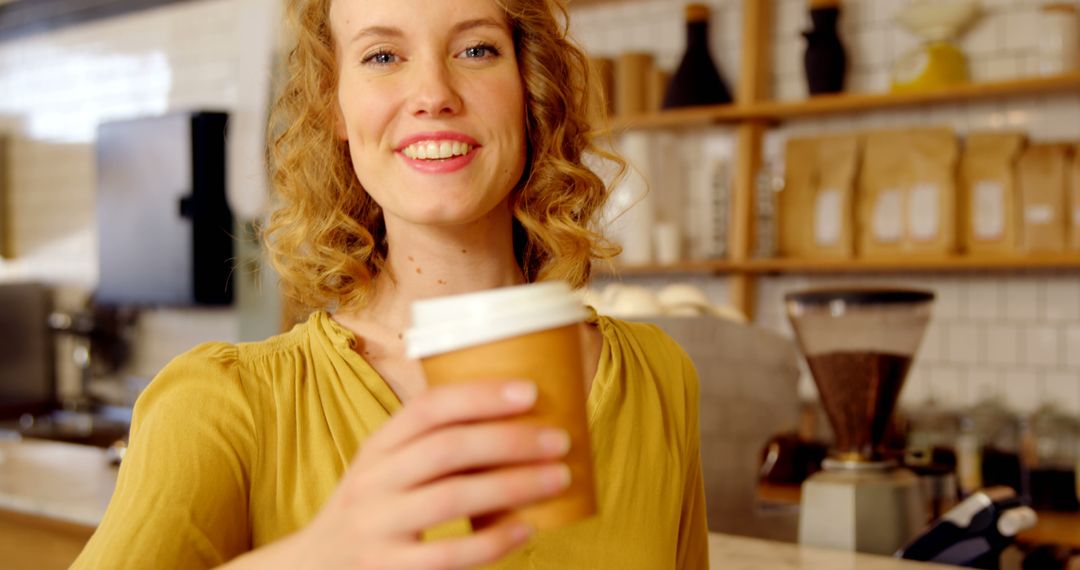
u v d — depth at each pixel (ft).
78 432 18.40
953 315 13.20
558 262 3.82
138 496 2.99
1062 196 11.91
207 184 17.40
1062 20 11.82
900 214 12.89
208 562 3.04
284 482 3.24
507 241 3.73
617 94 14.55
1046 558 6.99
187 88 19.30
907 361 6.93
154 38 19.90
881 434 7.00
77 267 21.52
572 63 3.88
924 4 12.62
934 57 12.50
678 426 3.94
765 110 13.24
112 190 18.65
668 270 14.07
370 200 3.79
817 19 13.15
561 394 2.15
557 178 3.79
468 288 3.60
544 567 3.43
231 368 3.31
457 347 2.12
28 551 7.68
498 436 2.00
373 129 3.30
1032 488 11.16
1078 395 12.41
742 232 13.64
